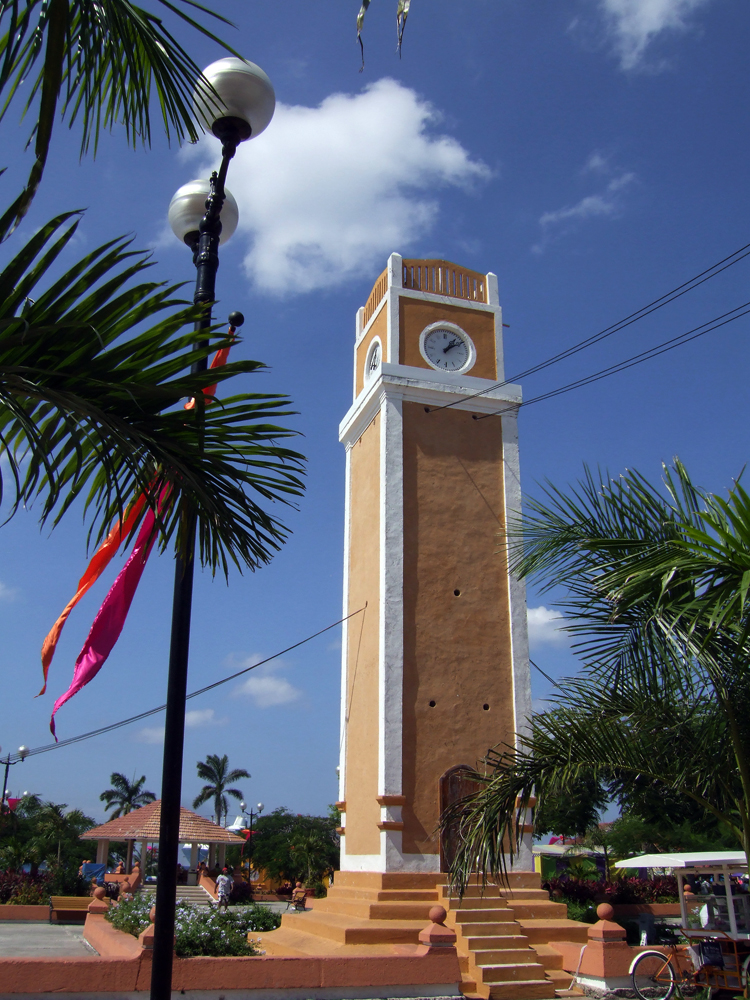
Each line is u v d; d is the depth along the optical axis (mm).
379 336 23875
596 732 8562
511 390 23188
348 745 21875
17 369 4164
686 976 14445
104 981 12438
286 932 20312
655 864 21406
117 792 67500
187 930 14188
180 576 6762
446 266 24500
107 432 4406
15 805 56219
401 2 4891
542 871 44688
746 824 7984
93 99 5508
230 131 8016
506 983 15578
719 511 7738
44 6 4652
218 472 5105
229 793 68812
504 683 20844
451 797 19391
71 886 36125
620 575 7512
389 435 21922
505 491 22484
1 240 4117
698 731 8422
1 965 12078
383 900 17984
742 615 6984
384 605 20516
